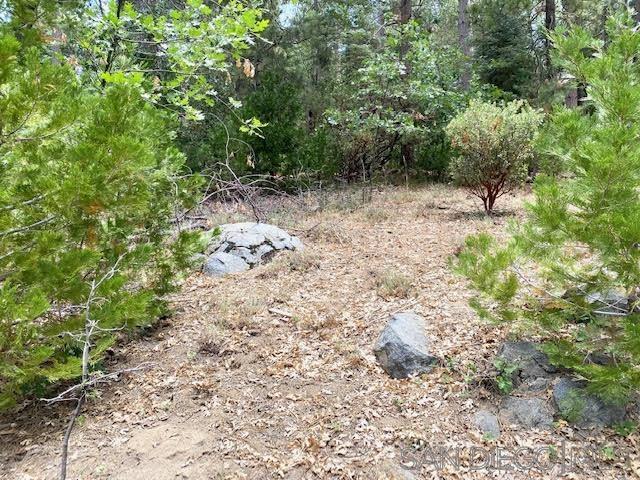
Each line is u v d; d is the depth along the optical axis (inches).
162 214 185.5
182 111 280.5
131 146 111.3
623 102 110.9
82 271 143.9
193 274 247.3
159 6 341.7
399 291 203.3
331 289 217.3
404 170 556.1
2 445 135.7
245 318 192.4
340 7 656.4
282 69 652.7
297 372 160.2
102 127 118.0
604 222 113.7
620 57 119.3
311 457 125.1
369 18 738.8
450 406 137.8
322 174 469.4
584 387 129.9
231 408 146.1
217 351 175.3
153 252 176.2
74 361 122.4
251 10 196.4
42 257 119.6
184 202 201.8
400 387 147.4
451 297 192.2
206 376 161.6
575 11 639.8
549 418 127.7
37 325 136.7
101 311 129.1
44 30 153.6
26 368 116.3
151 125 164.4
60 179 114.5
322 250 272.2
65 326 128.0
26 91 98.4
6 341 111.2
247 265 252.8
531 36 634.8
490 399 138.1
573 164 123.4
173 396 152.9
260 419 140.8
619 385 114.7
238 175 402.9
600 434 121.2
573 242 138.7
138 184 127.0
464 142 332.2
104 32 206.8
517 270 144.9
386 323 180.2
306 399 147.6
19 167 119.0
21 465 127.2
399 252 257.3
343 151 524.4
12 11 146.1
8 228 117.8
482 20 639.1
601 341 125.0
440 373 148.9
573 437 121.9
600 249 115.1
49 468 125.1
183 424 140.5
